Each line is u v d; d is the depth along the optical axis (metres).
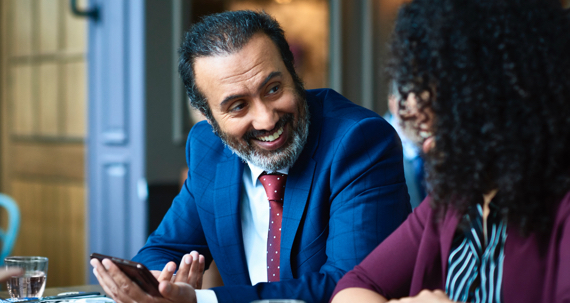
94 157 3.84
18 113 4.56
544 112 0.87
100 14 3.76
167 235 1.70
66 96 4.14
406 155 2.58
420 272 1.14
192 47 1.46
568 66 0.87
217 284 2.19
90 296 1.40
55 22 4.21
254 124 1.41
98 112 3.81
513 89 0.88
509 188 0.89
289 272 1.45
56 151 4.25
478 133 0.91
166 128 3.70
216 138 1.70
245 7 4.07
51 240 4.28
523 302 0.96
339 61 4.52
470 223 1.05
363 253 1.31
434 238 1.14
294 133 1.45
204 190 1.65
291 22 4.31
